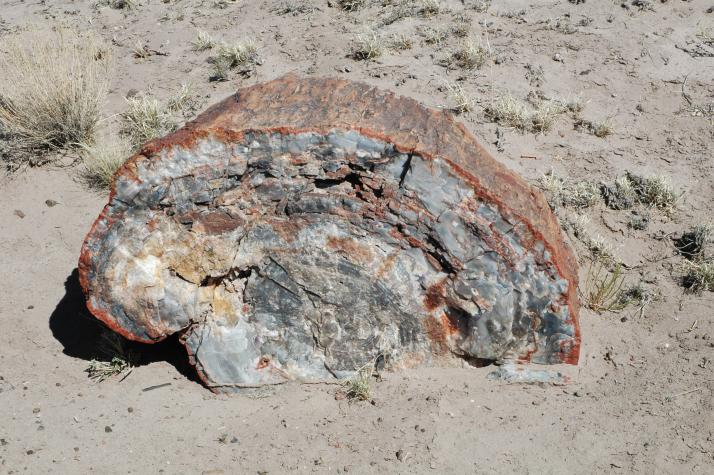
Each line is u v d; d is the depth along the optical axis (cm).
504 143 372
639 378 300
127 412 300
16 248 351
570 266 311
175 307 296
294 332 301
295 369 303
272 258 297
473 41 417
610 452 284
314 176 293
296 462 287
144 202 292
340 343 301
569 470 281
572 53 408
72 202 368
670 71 396
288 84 305
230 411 300
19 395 307
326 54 418
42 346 320
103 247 293
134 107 394
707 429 286
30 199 370
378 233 294
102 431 296
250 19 448
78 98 395
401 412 294
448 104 388
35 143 388
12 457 292
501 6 438
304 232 295
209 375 302
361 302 298
